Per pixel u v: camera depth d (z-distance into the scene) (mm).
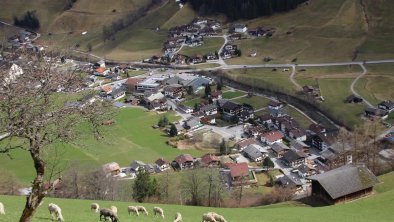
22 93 26766
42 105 27422
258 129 156375
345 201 72125
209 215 45500
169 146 142750
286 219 59031
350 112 165500
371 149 113312
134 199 86062
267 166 126062
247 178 112500
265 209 68125
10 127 26344
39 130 27766
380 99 173250
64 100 29344
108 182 91125
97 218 44688
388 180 79125
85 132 30703
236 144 145250
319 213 64375
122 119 164500
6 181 97562
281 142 147375
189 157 125812
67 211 51000
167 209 61844
